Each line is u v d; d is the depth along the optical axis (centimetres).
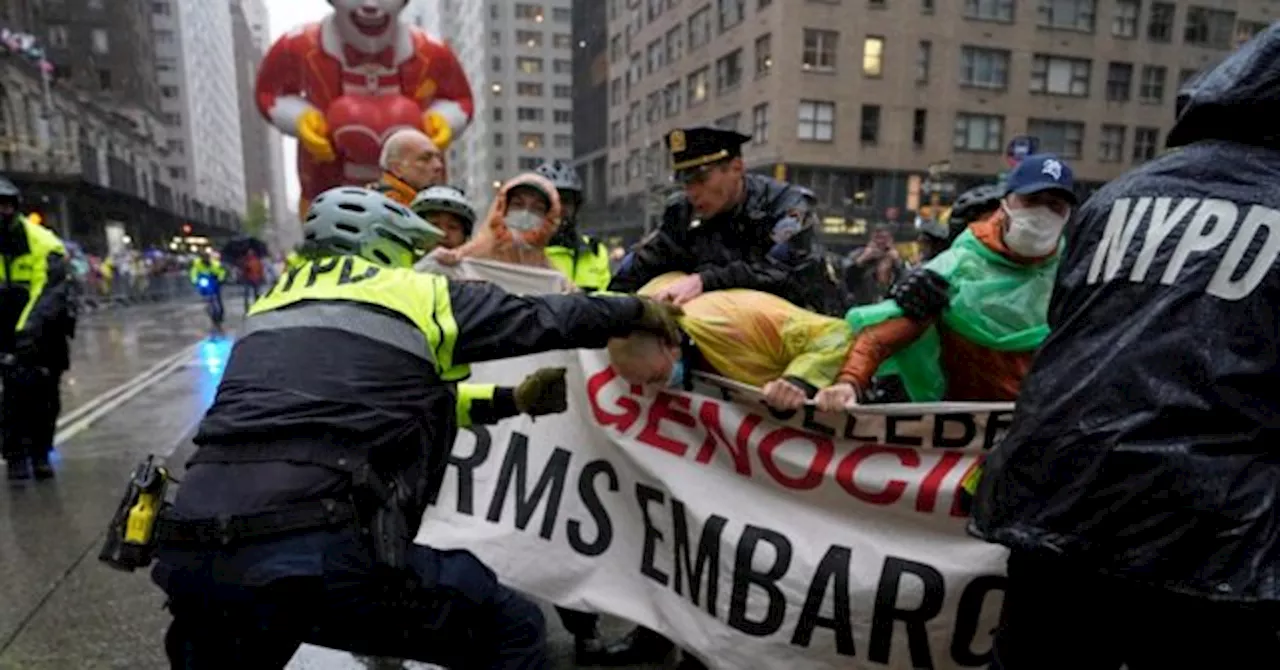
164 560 148
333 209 178
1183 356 130
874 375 242
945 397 239
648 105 4412
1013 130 3447
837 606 210
